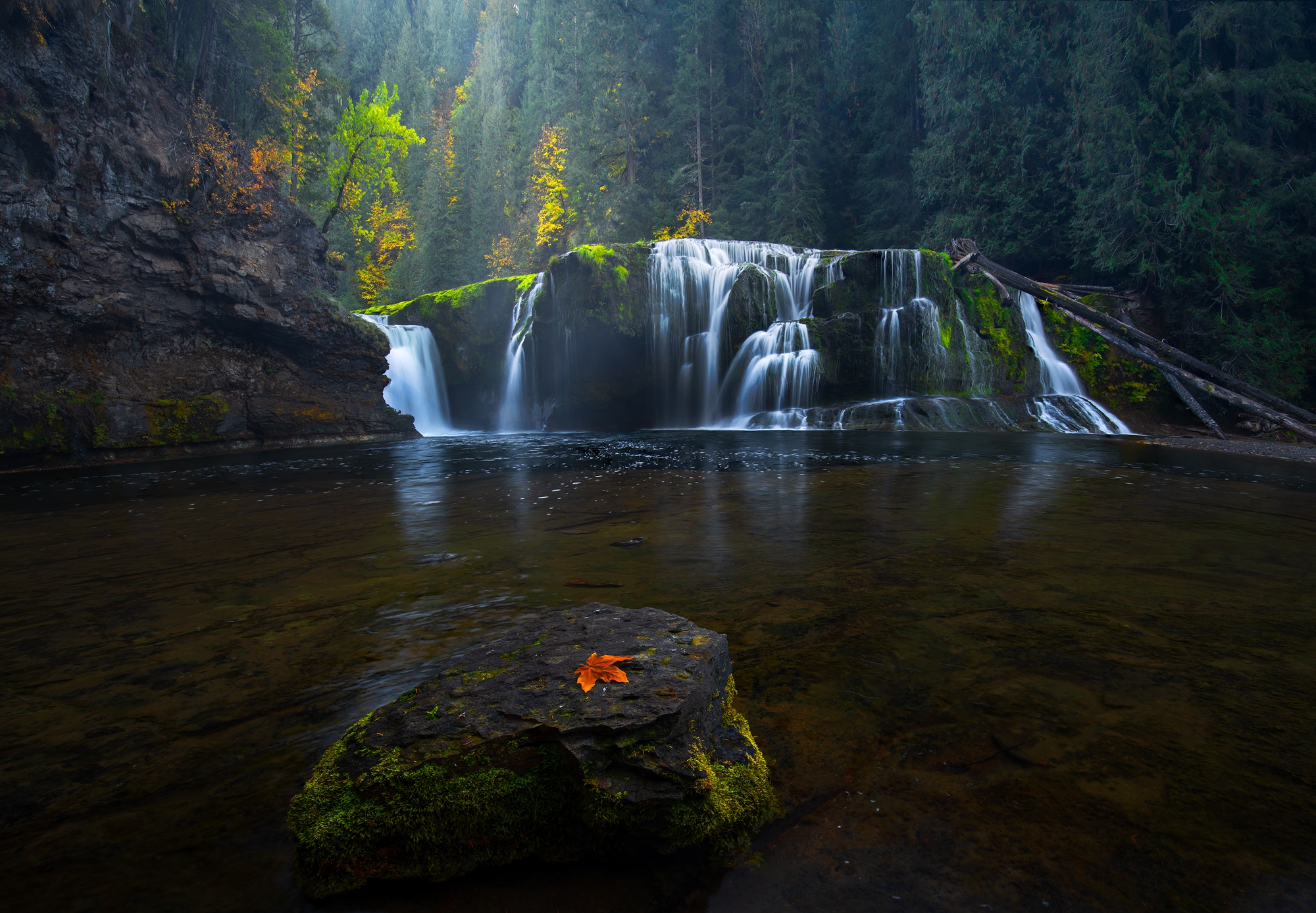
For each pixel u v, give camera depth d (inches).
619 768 64.4
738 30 1582.2
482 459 473.1
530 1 2751.0
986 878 57.7
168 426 568.7
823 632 117.0
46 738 84.4
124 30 591.8
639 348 876.0
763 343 832.3
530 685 76.5
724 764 71.0
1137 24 796.6
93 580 164.7
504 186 2091.5
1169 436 637.9
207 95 709.3
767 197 1411.2
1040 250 991.0
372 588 150.3
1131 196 792.3
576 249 846.5
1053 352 816.9
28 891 56.9
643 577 154.5
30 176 516.7
